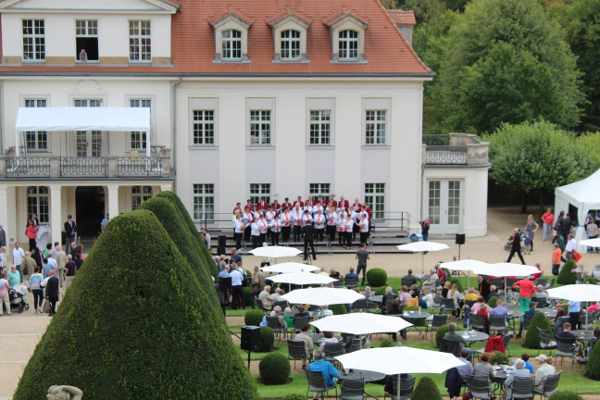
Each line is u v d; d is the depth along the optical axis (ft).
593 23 269.64
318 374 76.84
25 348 96.17
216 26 165.48
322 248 158.92
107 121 157.58
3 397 76.59
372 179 171.12
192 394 52.11
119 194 168.45
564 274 134.31
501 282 129.80
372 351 72.08
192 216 169.27
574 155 188.96
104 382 50.93
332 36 167.84
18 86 162.30
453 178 173.78
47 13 161.89
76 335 51.78
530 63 227.61
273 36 168.25
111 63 164.45
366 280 136.87
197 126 167.63
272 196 170.40
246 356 94.48
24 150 161.89
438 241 170.81
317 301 95.50
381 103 169.07
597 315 106.11
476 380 76.48
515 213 208.85
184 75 163.73
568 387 82.74
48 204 165.37
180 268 54.34
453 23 311.68
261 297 111.86
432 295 114.62
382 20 173.17
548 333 97.14
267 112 168.55
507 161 189.67
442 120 263.08
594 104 271.69
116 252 53.21
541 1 313.32
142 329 52.03
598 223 162.30
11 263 149.48
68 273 124.16
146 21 164.86
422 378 68.95
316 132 169.68
